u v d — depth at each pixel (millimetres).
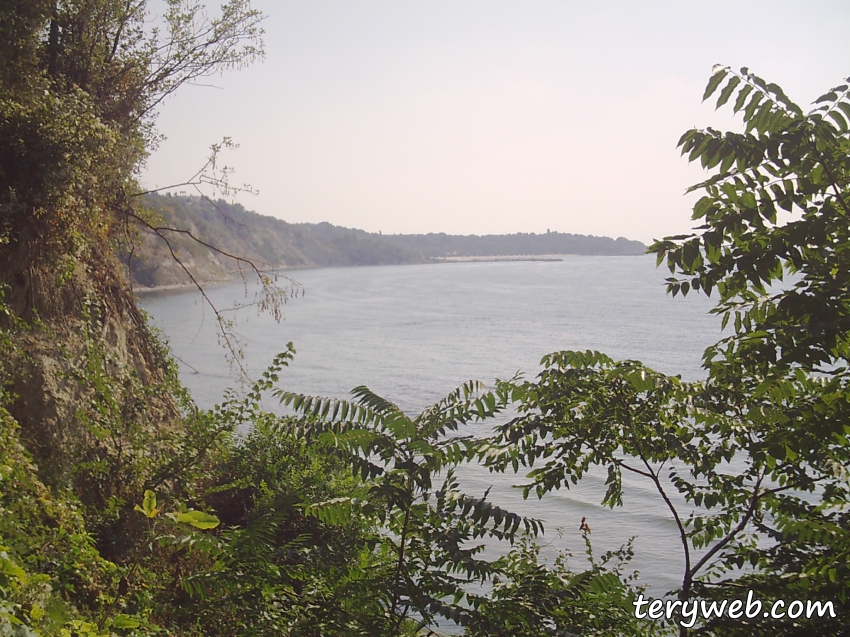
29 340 8047
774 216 3514
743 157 3521
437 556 4359
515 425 5043
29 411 7383
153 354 11922
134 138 12062
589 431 4996
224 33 13359
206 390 35875
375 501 4230
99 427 7281
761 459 3963
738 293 3975
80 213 9492
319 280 165500
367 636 4008
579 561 13281
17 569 3133
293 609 4352
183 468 7738
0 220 7879
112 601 5176
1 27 9016
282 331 67812
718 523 5203
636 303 103125
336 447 4613
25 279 8367
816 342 3363
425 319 81000
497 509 4004
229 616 5391
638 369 4574
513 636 4020
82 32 12312
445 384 40219
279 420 4832
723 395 4871
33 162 8539
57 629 3955
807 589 3941
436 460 4426
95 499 7234
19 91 9086
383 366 47281
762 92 3578
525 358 50906
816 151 3445
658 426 4941
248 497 9547
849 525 4410
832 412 3748
